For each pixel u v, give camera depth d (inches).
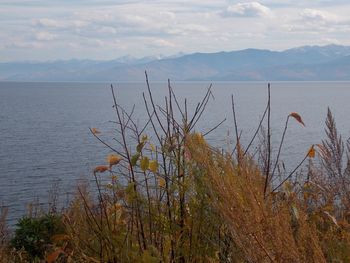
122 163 134.6
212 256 122.1
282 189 135.8
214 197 111.8
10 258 218.4
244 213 102.3
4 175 2001.7
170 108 135.5
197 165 124.0
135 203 130.6
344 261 120.2
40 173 2005.4
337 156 167.2
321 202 157.8
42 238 240.7
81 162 2239.2
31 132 3705.7
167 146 129.2
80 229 134.3
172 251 124.0
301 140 2689.5
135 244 126.1
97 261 122.9
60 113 5585.6
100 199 131.6
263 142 150.7
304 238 109.7
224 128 2824.8
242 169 114.1
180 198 127.0
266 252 99.5
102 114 5393.7
